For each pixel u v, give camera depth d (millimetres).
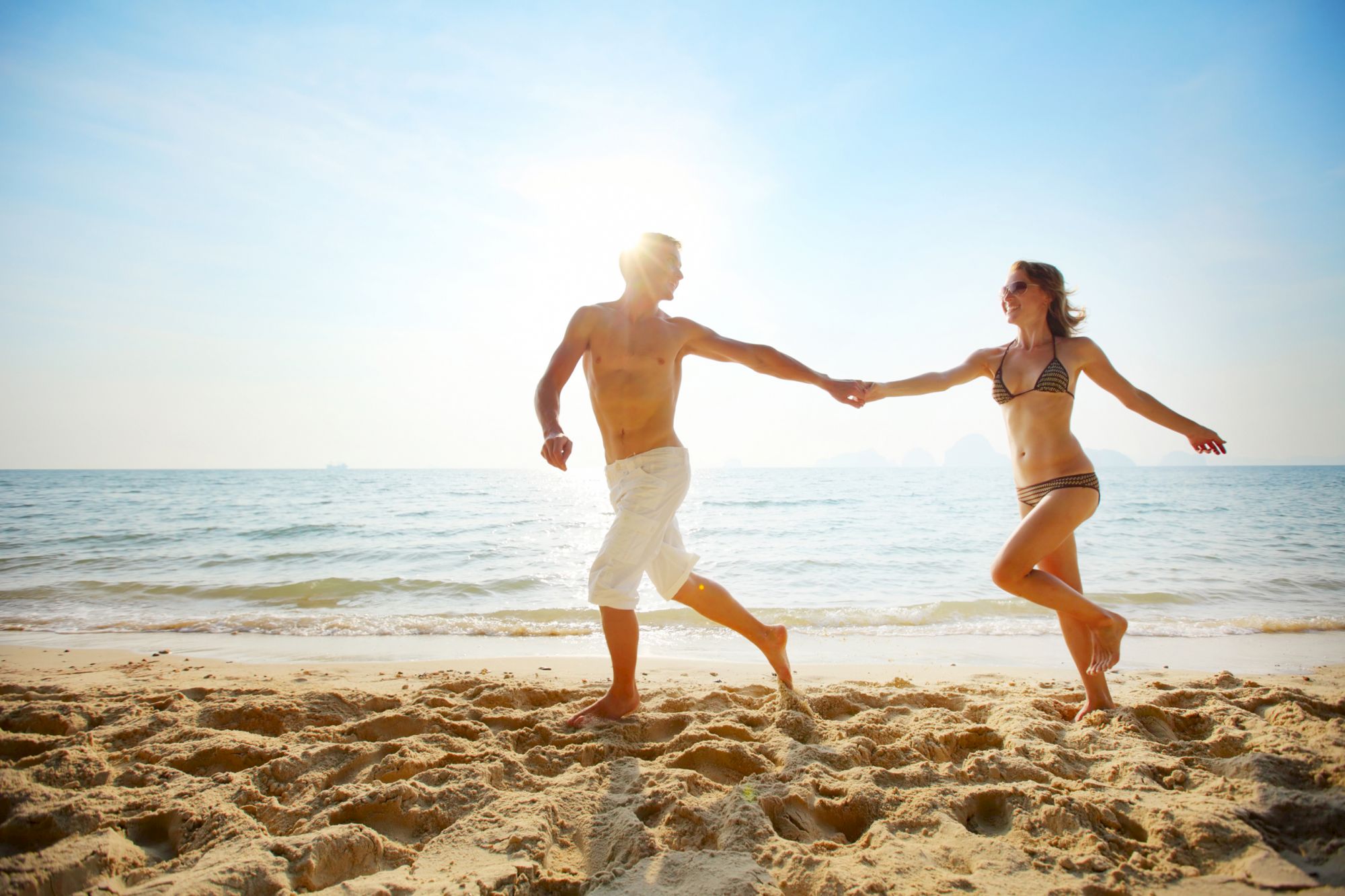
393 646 6047
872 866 1813
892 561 12188
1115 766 2465
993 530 17234
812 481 53125
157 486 47875
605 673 4609
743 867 1799
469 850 1927
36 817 2002
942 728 2945
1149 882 1754
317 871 1795
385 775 2500
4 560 12352
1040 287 3309
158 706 3303
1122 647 5953
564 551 13734
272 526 18609
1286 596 8562
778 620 7141
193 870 1741
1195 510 23203
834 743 2852
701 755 2664
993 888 1718
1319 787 2234
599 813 2182
